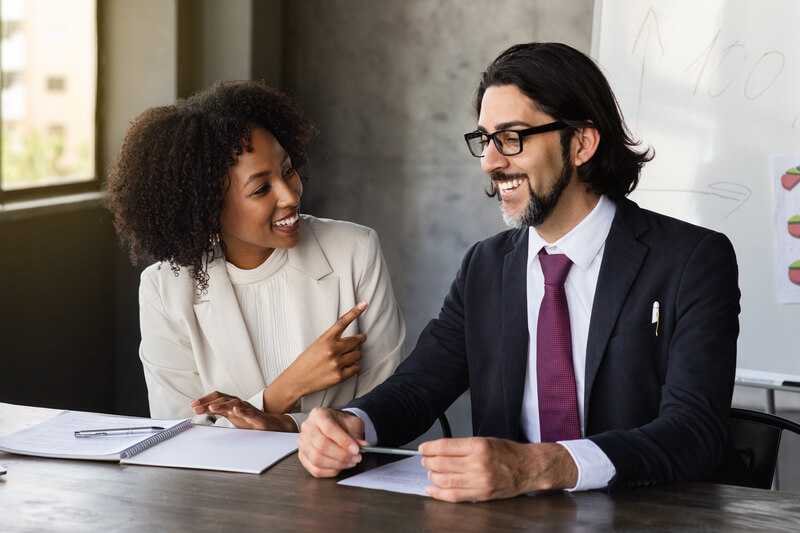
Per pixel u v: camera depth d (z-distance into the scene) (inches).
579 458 50.1
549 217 62.8
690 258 60.9
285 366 78.1
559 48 61.4
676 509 47.9
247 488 51.0
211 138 72.6
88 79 139.2
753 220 103.5
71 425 62.3
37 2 126.3
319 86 164.6
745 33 103.1
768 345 102.9
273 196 73.4
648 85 108.1
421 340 69.7
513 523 45.8
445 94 158.4
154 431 60.4
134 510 47.8
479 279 67.5
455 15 156.0
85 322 137.8
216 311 76.7
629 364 60.7
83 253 136.3
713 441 54.8
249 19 147.6
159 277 79.0
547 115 60.4
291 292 77.7
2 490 50.7
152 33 141.2
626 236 62.5
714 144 105.1
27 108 125.5
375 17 160.1
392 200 163.6
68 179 135.7
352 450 52.2
